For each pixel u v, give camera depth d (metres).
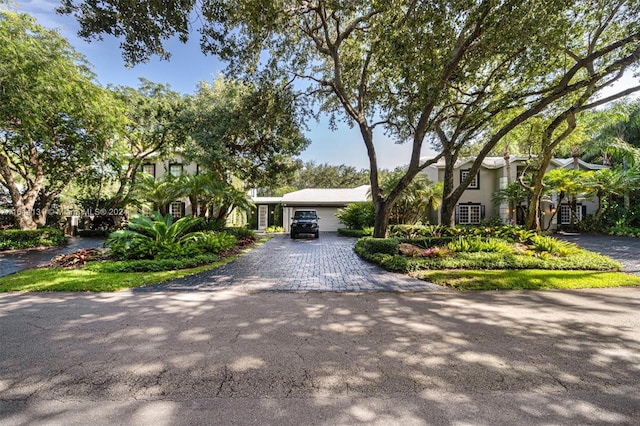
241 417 2.07
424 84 7.60
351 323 3.94
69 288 5.67
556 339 3.41
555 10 6.30
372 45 8.46
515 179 19.05
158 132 16.66
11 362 2.86
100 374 2.64
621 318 4.11
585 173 16.83
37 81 10.65
